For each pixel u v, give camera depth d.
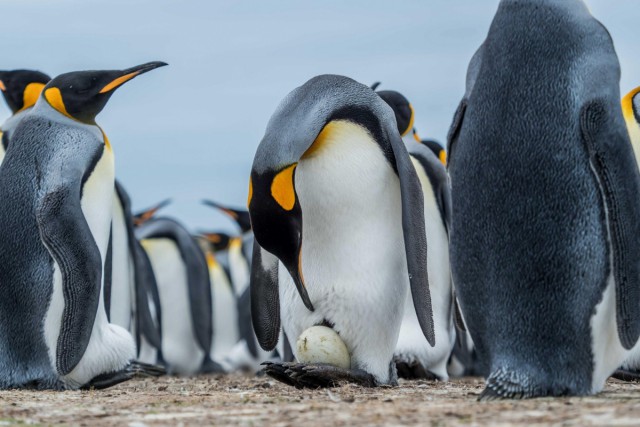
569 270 10.42
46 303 14.20
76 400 12.02
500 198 10.62
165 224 27.95
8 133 18.08
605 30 10.77
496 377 10.61
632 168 10.47
